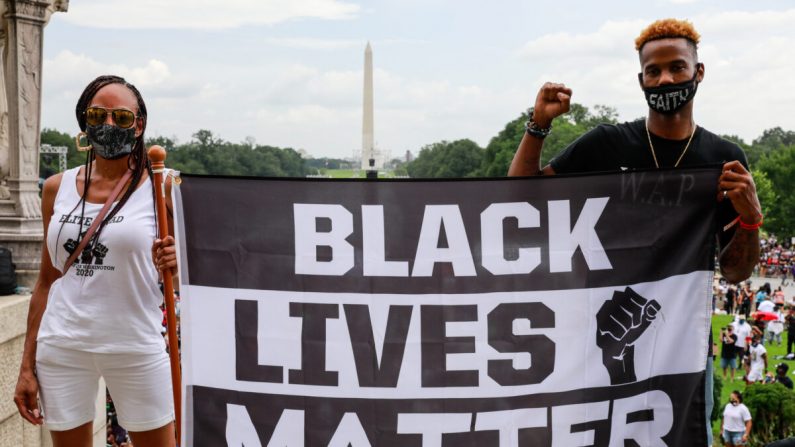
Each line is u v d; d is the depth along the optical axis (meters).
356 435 4.46
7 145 8.38
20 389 4.69
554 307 4.55
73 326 4.55
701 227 4.61
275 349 4.45
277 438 4.45
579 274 4.56
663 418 4.60
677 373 4.61
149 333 4.64
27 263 8.33
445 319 4.49
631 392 4.57
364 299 4.47
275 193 4.44
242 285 4.45
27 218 8.41
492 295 4.50
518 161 4.96
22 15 8.29
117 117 4.52
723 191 4.57
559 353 4.54
